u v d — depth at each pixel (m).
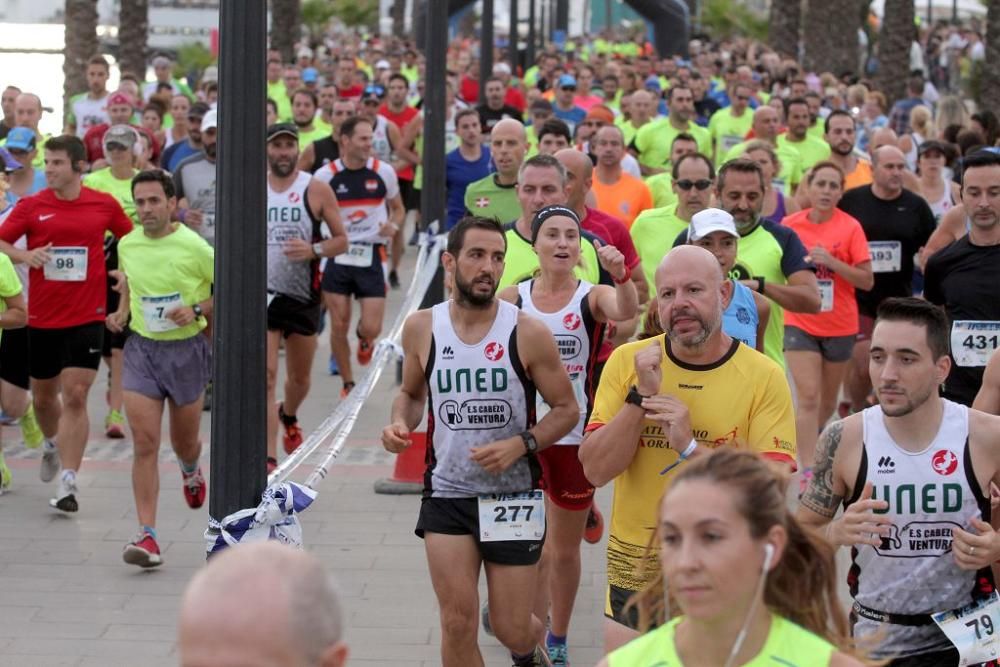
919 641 15.60
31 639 23.30
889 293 35.25
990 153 25.17
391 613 24.52
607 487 32.06
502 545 18.48
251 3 16.27
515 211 32.09
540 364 18.69
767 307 22.67
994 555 14.91
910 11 97.31
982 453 15.25
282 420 35.00
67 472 30.06
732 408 16.36
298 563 8.07
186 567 26.98
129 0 88.75
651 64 106.44
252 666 7.76
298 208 33.31
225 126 16.47
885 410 15.29
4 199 31.86
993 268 25.33
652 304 19.05
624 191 37.38
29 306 30.20
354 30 191.75
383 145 60.41
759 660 10.00
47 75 113.75
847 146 44.28
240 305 16.83
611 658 10.34
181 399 27.19
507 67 112.31
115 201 30.36
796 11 130.62
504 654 22.70
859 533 15.03
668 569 9.84
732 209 26.33
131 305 27.05
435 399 18.75
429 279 33.50
